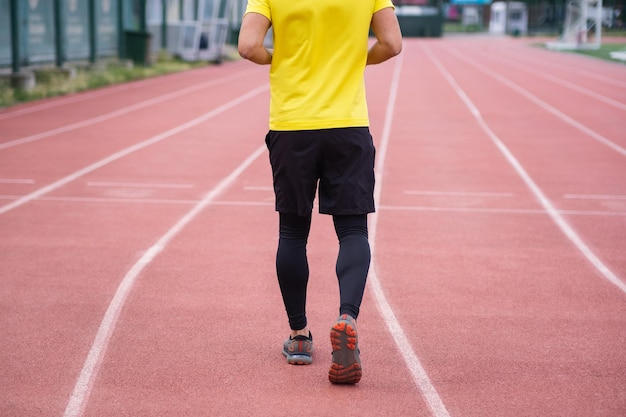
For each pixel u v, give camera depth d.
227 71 39.81
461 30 118.12
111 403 4.70
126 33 38.12
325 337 5.84
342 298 4.78
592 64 46.81
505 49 66.12
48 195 11.34
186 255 8.24
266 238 9.02
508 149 16.22
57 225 9.58
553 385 5.01
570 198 11.48
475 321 6.29
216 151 15.56
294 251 5.12
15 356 5.44
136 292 6.96
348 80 4.94
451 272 7.72
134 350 5.56
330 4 4.84
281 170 4.96
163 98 26.09
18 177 12.69
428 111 22.97
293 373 5.15
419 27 96.00
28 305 6.59
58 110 22.44
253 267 7.81
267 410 4.59
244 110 22.88
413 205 10.93
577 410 4.64
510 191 11.98
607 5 97.19
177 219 9.95
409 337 5.89
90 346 5.64
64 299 6.76
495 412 4.61
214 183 12.36
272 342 5.74
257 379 5.05
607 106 24.73
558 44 67.62
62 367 5.25
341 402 4.71
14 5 25.92
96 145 16.20
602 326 6.20
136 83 32.09
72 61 34.38
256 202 11.02
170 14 45.47
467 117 21.66
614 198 11.52
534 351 5.62
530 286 7.29
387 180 12.78
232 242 8.81
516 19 109.25
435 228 9.61
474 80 34.56
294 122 4.87
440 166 14.14
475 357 5.49
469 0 117.44
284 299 5.23
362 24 4.91
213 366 5.27
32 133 17.86
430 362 5.39
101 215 10.13
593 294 7.07
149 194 11.48
